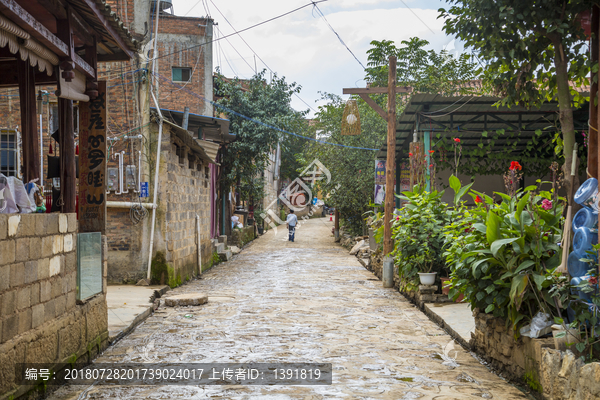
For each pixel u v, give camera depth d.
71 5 5.72
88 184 6.77
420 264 9.91
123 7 11.96
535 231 5.25
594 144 4.85
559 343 4.66
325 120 24.64
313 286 12.35
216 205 20.98
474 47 6.33
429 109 13.01
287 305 9.80
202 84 21.05
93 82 6.60
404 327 7.98
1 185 5.11
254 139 21.83
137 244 11.81
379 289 11.93
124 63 11.87
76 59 5.91
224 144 21.58
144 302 9.40
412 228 10.27
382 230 14.24
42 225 4.85
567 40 5.64
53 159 7.22
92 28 6.54
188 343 6.89
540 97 6.66
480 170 16.56
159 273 11.82
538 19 5.58
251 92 22.59
